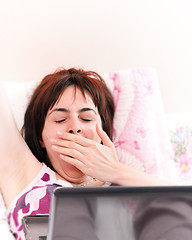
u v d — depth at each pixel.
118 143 1.56
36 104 1.37
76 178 1.34
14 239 1.10
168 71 1.92
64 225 0.53
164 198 0.53
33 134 1.38
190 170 1.69
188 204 0.52
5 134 1.30
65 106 1.33
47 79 1.43
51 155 1.34
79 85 1.36
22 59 1.70
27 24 1.69
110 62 1.83
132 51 1.86
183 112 1.96
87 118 1.36
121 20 1.83
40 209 1.14
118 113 1.59
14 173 1.28
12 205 1.17
